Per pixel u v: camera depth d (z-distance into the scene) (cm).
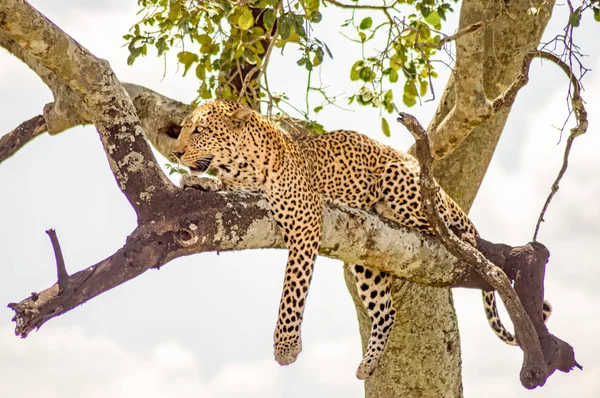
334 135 1223
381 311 1302
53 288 845
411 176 1210
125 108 1045
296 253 1105
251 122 1123
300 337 1120
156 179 1005
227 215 1012
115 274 894
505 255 1199
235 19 1274
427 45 1209
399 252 1158
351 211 1145
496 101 1288
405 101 1384
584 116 1198
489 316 1307
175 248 964
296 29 1191
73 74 1030
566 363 1135
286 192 1107
